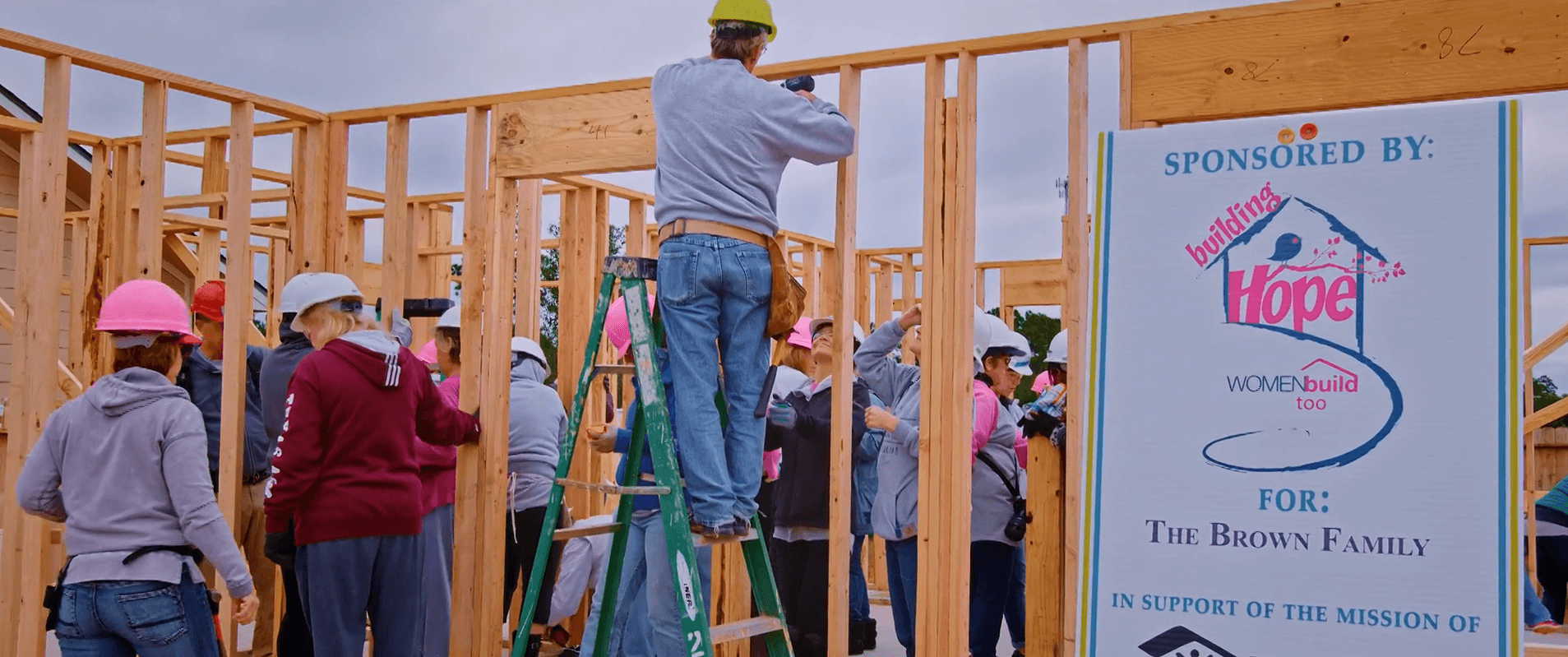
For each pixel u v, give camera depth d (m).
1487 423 2.83
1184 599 3.06
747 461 3.35
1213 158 3.16
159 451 3.20
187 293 12.20
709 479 3.22
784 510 4.94
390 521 3.77
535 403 5.02
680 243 3.26
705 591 3.91
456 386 4.87
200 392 4.96
